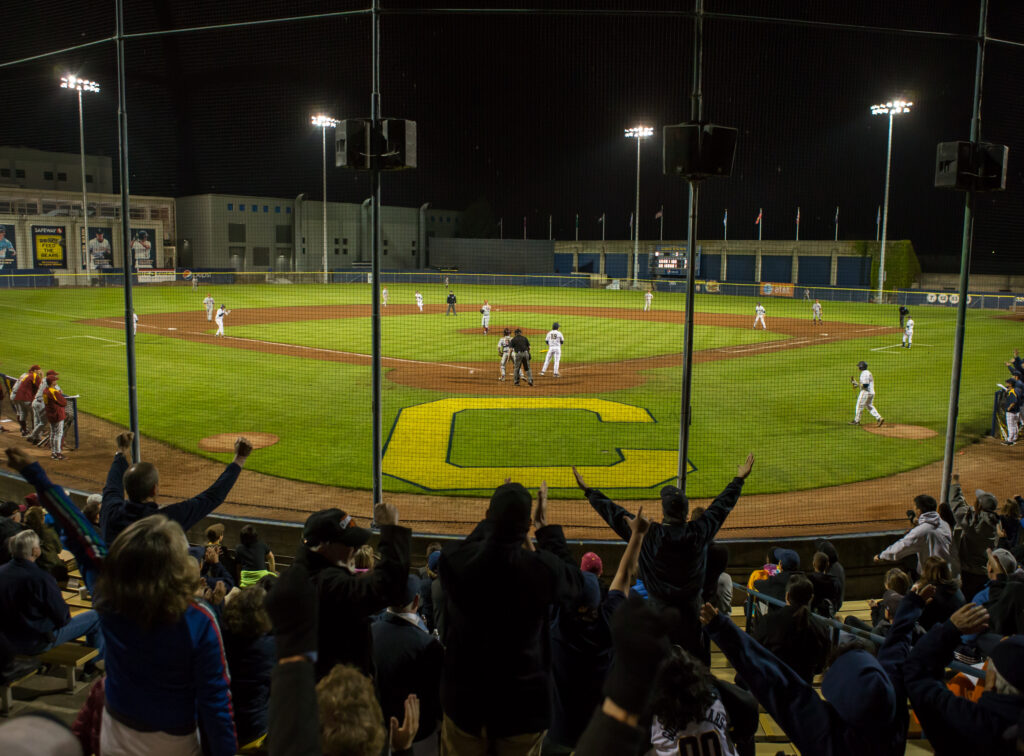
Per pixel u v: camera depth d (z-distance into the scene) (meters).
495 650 3.22
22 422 15.97
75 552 3.79
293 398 19.48
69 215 59.56
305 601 1.84
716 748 3.14
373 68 8.34
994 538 8.58
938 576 4.67
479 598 3.19
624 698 1.43
